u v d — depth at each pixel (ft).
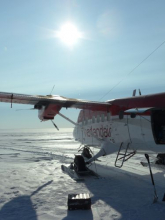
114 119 33.94
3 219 19.42
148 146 29.99
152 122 28.09
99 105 34.42
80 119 47.16
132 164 46.16
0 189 28.45
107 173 37.52
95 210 20.92
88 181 31.81
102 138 37.63
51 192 26.78
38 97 30.99
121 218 18.90
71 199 21.18
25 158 58.70
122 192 26.30
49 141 148.77
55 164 47.01
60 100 31.73
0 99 31.04
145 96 30.07
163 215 19.16
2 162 51.72
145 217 18.85
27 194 26.27
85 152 47.52
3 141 149.07
